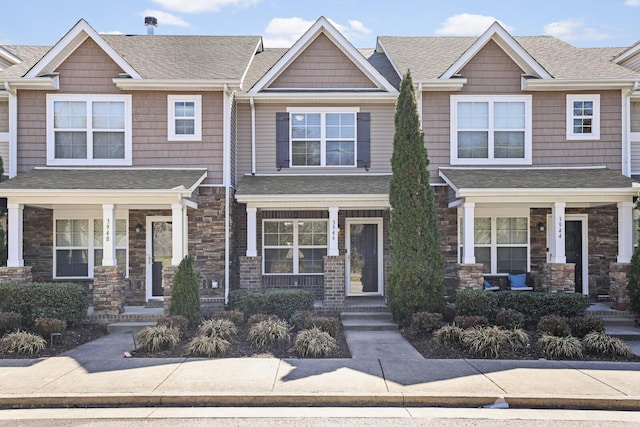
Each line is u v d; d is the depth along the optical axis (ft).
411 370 26.94
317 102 48.49
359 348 32.35
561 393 23.22
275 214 48.65
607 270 47.19
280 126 48.52
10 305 35.65
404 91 39.83
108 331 37.78
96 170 44.29
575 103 46.60
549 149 46.44
